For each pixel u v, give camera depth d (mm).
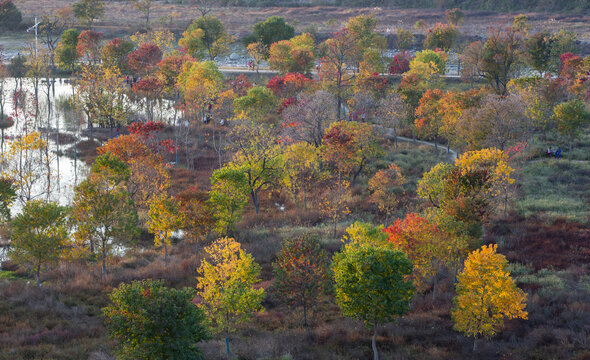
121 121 92812
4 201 57250
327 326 38438
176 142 82688
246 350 33688
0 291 41469
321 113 77062
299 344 35156
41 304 39781
